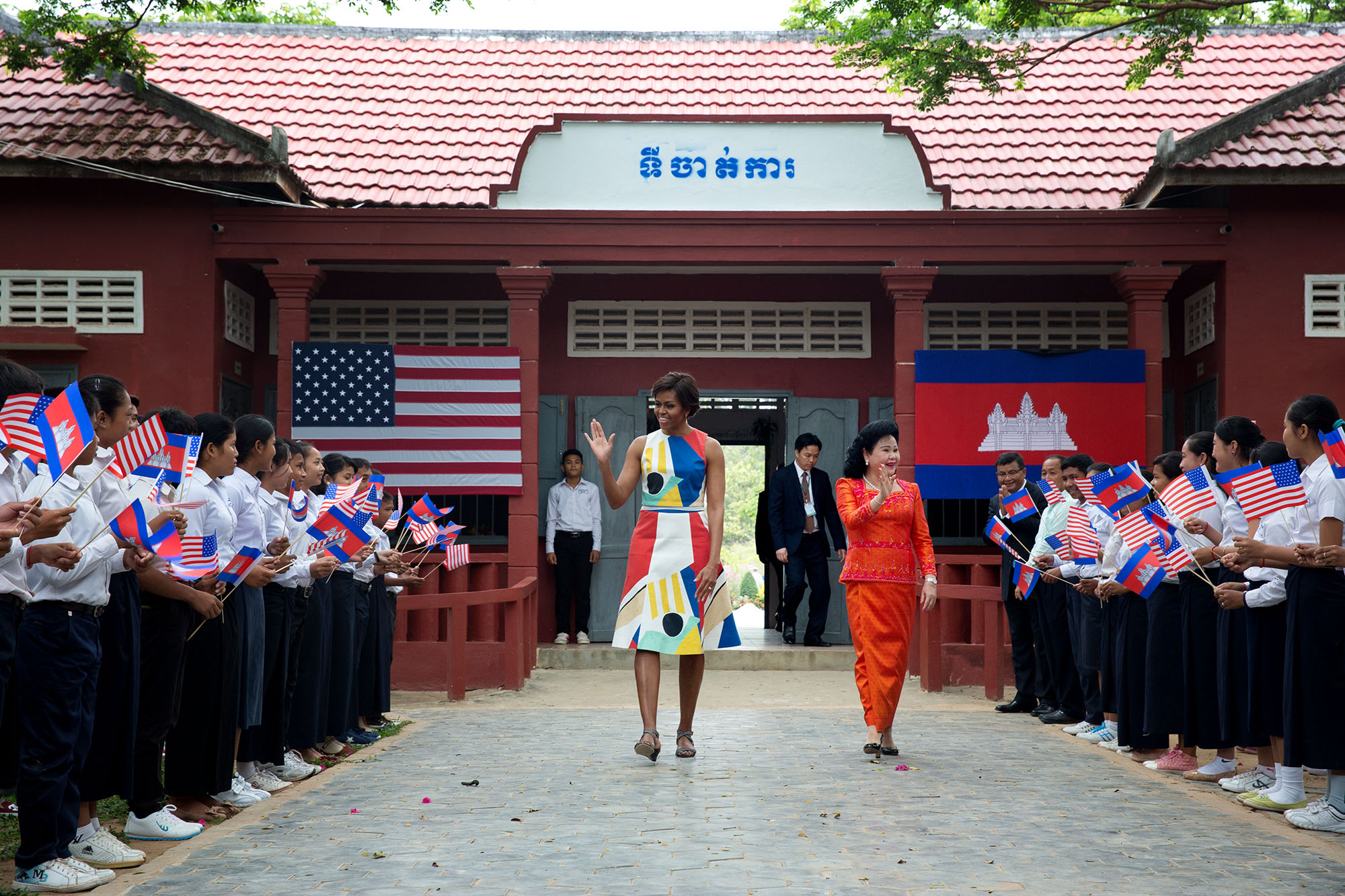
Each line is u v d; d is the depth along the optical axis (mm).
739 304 14883
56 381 12297
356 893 4355
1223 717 6430
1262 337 12477
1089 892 4379
